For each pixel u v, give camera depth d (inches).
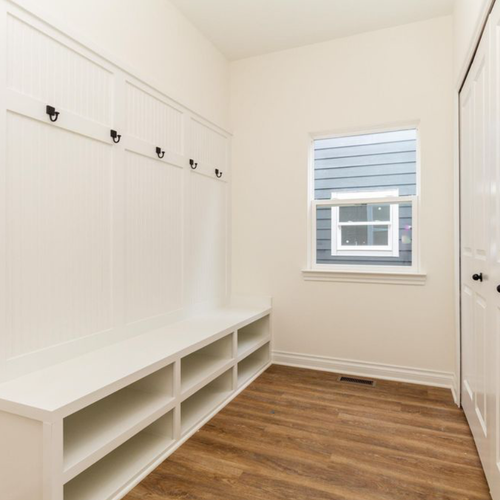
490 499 60.7
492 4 59.6
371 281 117.6
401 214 119.2
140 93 89.9
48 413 50.5
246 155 134.6
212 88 124.6
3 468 54.2
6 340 60.4
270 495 61.6
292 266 128.3
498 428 55.7
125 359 72.2
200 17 110.0
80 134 73.6
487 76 62.9
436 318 110.6
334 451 74.7
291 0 102.3
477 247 73.2
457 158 98.6
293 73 127.9
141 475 66.0
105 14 80.8
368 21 112.4
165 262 100.2
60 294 70.1
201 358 102.3
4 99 59.2
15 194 61.5
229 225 135.0
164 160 98.5
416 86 112.5
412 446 76.5
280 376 117.6
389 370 115.6
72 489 60.4
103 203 79.6
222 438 79.7
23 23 62.4
